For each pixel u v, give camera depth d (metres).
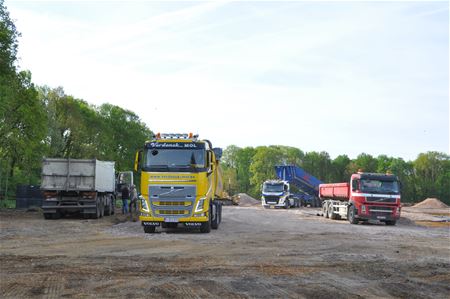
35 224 22.62
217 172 22.36
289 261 12.08
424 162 116.75
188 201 19.19
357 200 28.69
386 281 9.59
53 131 59.56
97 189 27.64
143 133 82.06
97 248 14.18
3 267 10.50
